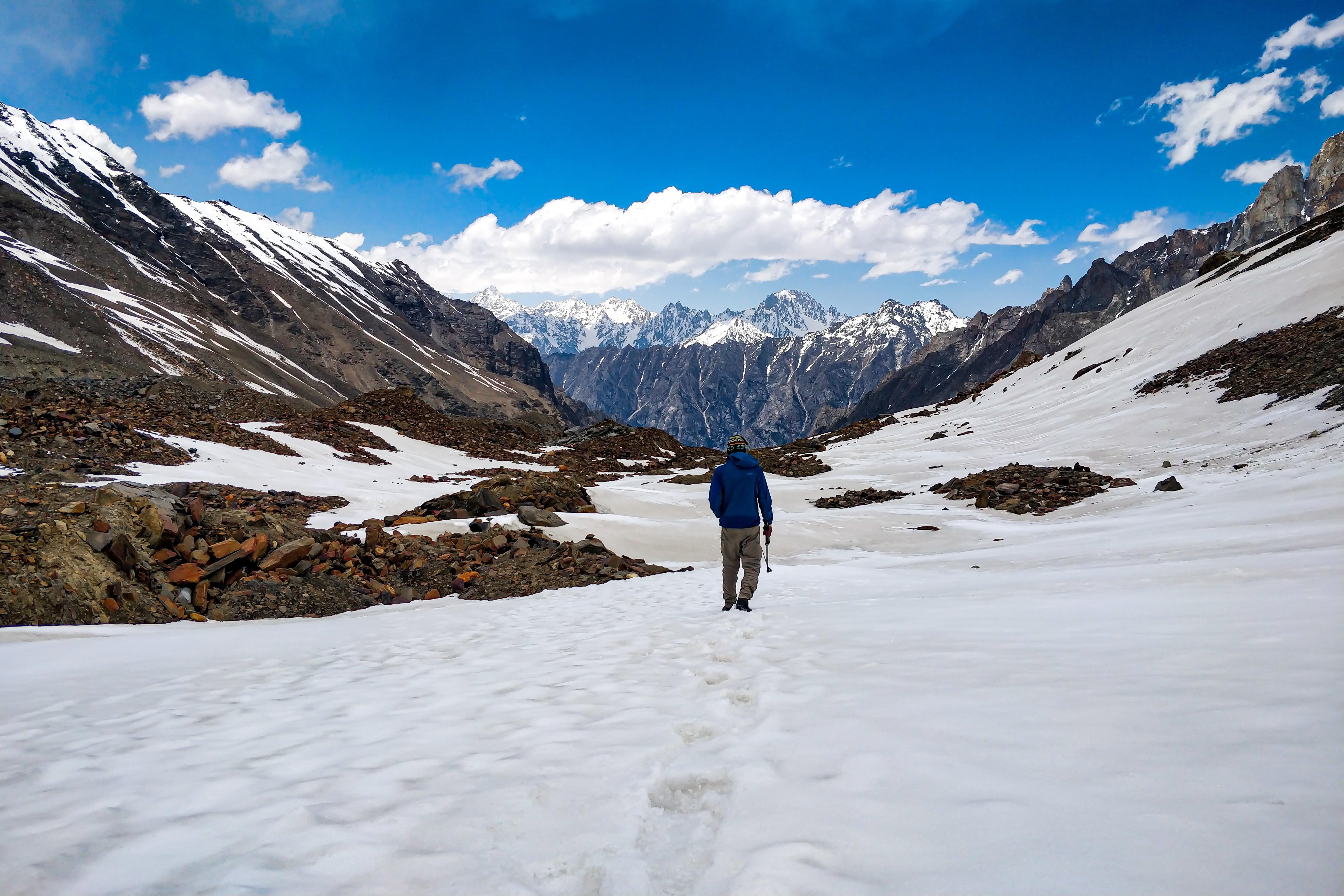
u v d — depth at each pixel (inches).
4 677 238.5
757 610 308.0
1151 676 111.9
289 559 462.6
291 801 103.1
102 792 114.3
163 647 296.7
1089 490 938.7
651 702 151.0
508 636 303.7
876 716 115.2
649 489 1305.4
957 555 561.3
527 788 102.0
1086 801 72.2
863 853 70.1
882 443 2182.6
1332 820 58.4
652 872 76.5
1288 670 101.7
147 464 834.8
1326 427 909.8
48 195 7185.0
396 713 163.0
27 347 3695.9
